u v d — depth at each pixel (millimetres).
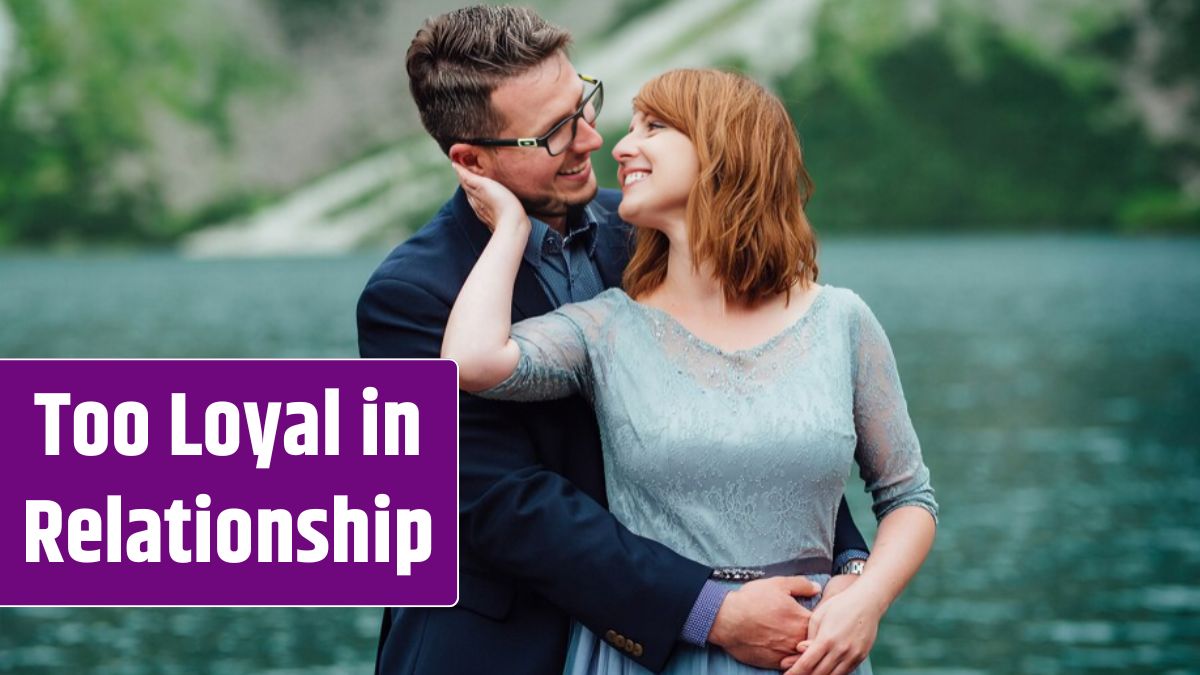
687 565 2678
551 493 2764
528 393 2783
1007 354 65750
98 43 174125
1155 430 43969
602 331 2809
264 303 99688
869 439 2867
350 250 166125
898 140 167000
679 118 2750
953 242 160250
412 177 174875
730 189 2711
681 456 2684
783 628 2646
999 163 166000
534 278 2988
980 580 25031
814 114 166375
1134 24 172000
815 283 2871
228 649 21250
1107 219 165625
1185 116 168625
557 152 2961
